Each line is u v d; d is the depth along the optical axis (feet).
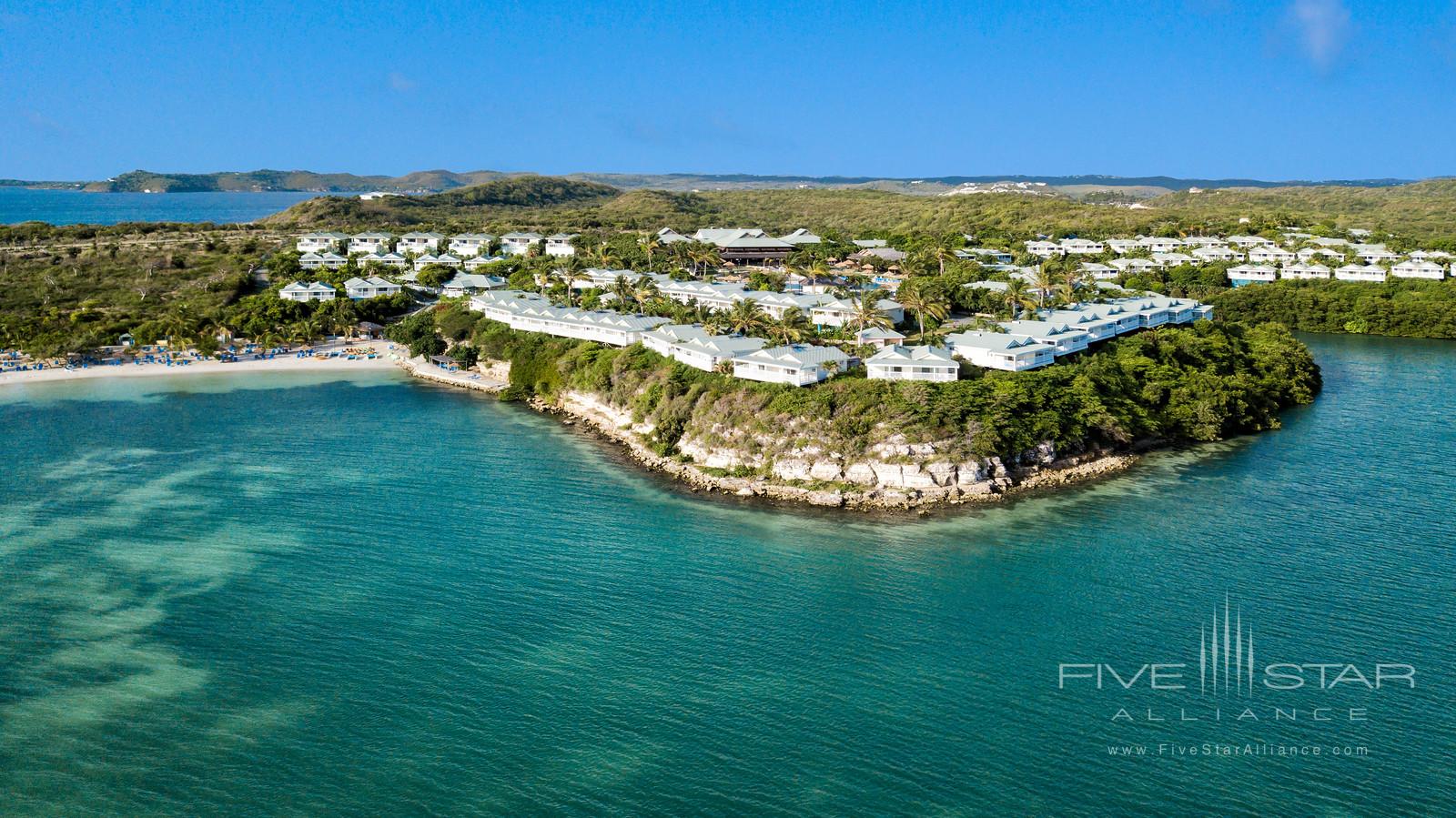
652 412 435.94
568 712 219.82
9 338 639.35
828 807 188.44
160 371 596.29
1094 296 603.67
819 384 404.98
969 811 187.52
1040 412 390.63
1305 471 383.65
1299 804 188.75
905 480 360.89
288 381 575.38
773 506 354.95
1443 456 403.54
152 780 197.16
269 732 212.84
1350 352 652.07
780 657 243.40
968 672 235.61
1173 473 384.68
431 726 214.90
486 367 590.96
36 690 227.81
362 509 349.20
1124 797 191.31
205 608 269.03
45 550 307.58
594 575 291.79
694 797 191.52
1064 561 298.76
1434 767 198.80
